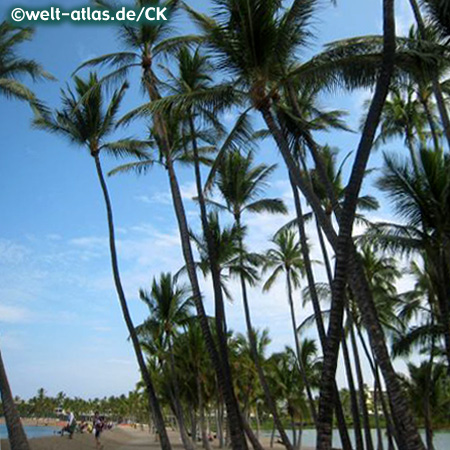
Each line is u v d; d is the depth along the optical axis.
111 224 19.03
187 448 28.91
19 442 14.30
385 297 22.48
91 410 153.00
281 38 12.11
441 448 43.72
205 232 17.02
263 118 12.32
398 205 14.30
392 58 10.22
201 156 21.56
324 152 21.66
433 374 27.20
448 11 13.07
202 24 15.38
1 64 17.56
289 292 27.94
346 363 19.53
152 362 50.16
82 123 19.03
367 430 20.91
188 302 30.14
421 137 20.38
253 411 55.88
